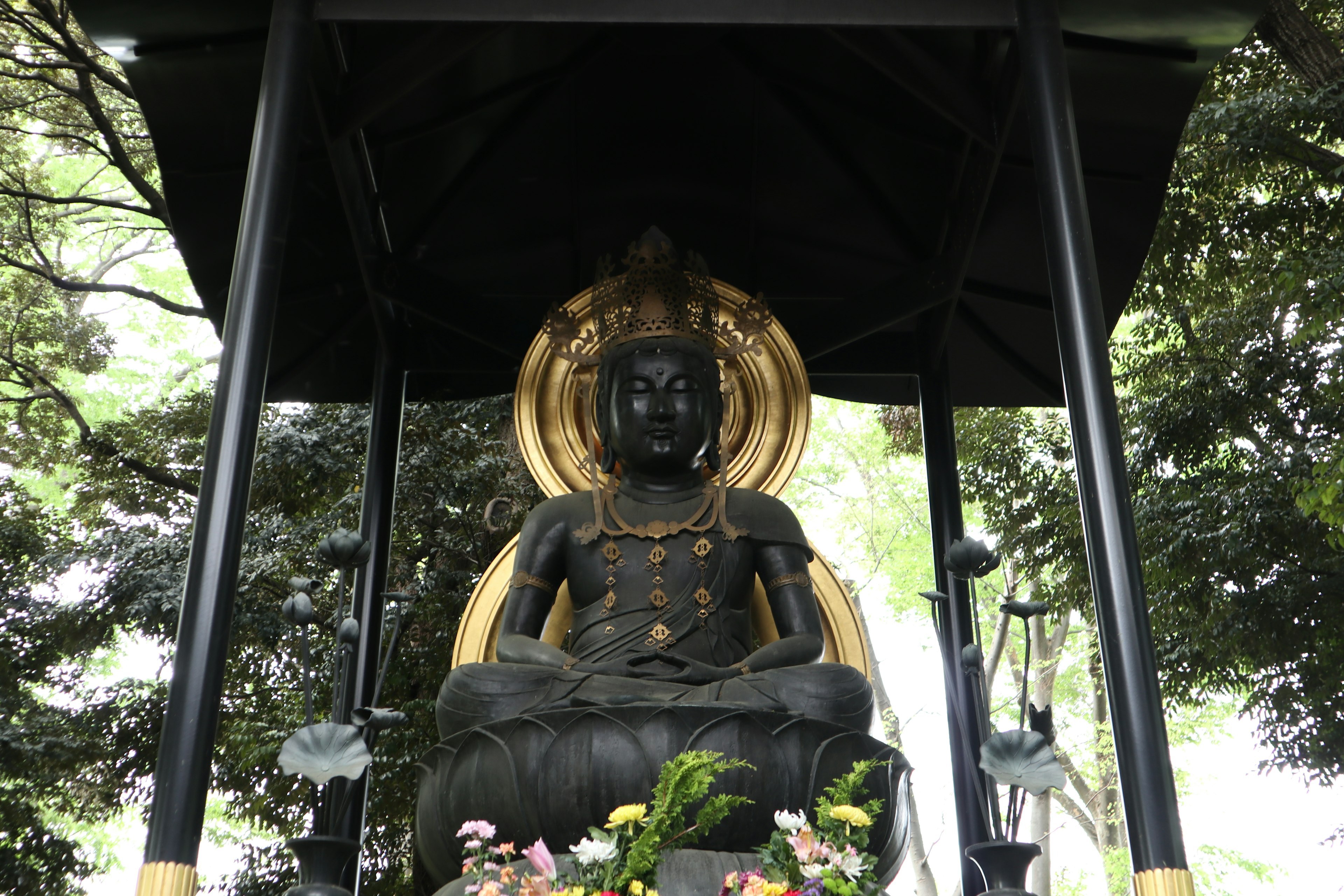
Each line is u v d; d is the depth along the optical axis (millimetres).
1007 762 3688
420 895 10641
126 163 15469
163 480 15078
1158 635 13352
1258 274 13625
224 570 3732
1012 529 14742
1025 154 5906
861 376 7031
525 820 4098
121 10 4945
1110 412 4012
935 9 4723
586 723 4117
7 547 14492
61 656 14320
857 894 3289
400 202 6582
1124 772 3566
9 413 18812
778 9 4723
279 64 4504
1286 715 12844
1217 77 13711
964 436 15258
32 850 13609
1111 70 5312
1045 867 18719
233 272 4188
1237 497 12570
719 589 5195
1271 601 12523
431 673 11609
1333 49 11484
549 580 5383
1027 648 3994
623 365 5562
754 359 6184
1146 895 3389
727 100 6410
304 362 6719
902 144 6414
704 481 5617
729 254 7012
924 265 6500
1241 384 13344
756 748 4105
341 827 5090
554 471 6000
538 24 5562
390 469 6305
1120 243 6070
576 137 6523
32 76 14836
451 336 6848
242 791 12539
